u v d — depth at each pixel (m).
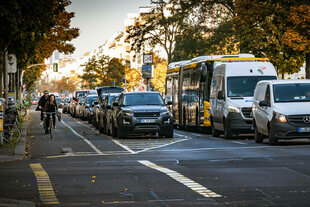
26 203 12.70
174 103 53.25
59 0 35.16
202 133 44.69
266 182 15.70
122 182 16.09
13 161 23.31
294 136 28.89
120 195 13.93
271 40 54.47
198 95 43.97
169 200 13.12
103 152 27.14
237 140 34.66
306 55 53.31
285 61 55.22
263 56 56.72
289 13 51.38
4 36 30.62
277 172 17.80
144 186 15.30
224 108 36.44
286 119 28.94
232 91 36.66
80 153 26.72
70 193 14.34
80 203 12.95
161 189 14.75
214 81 39.66
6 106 31.58
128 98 38.03
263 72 37.53
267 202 12.67
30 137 38.91
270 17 54.47
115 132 38.47
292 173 17.47
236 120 35.38
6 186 15.65
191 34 79.94
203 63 40.94
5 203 12.65
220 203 12.65
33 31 31.64
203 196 13.58
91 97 72.94
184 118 49.16
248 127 35.28
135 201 13.06
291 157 22.34
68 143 33.34
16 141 31.77
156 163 21.19
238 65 37.69
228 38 74.75
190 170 18.72
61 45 65.44
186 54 84.75
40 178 17.17
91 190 14.76
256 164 20.19
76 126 57.66
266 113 30.09
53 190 14.85
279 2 51.97
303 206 12.17
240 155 23.84
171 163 21.09
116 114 37.50
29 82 131.62
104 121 42.88
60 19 63.88
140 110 36.25
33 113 98.19
